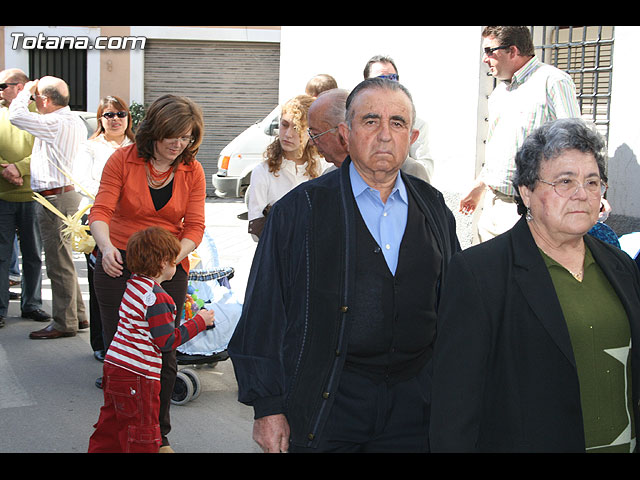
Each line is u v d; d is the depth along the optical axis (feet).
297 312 9.46
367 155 9.48
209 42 60.23
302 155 15.16
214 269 19.10
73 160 22.63
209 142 61.00
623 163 20.26
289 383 9.40
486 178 17.92
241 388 9.42
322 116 12.37
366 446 9.58
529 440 7.59
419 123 18.94
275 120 47.26
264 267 9.62
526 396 7.63
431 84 25.90
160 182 14.99
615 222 20.48
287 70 34.32
